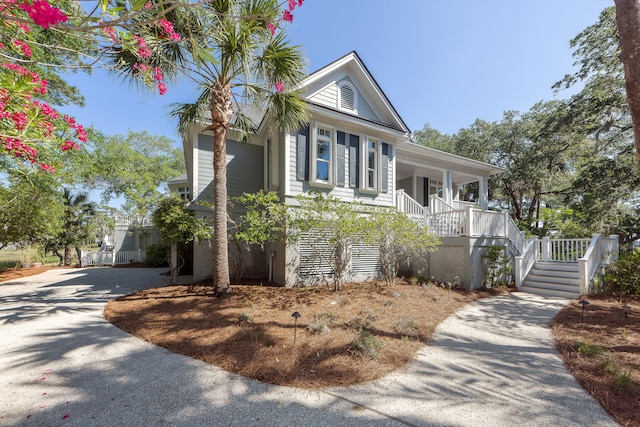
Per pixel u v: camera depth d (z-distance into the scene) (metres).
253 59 6.03
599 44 12.38
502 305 6.68
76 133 4.14
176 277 9.12
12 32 3.32
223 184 6.40
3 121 3.15
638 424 2.29
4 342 4.14
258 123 10.90
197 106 6.70
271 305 5.82
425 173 15.35
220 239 6.38
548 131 15.24
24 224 11.54
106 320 5.25
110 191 23.38
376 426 2.24
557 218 15.84
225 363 3.36
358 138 9.73
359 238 7.84
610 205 13.33
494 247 8.87
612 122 12.78
